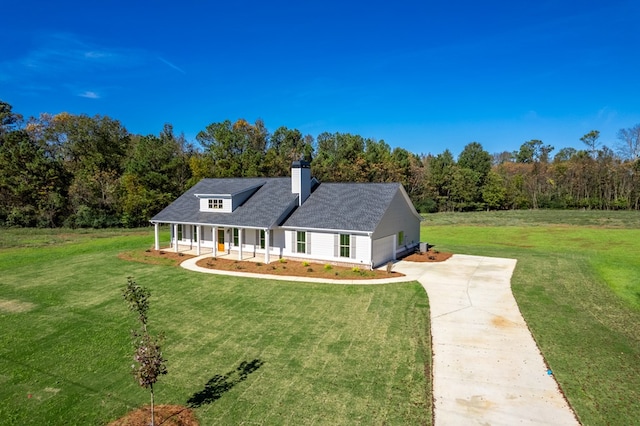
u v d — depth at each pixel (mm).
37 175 45156
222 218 25219
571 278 19188
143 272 21156
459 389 9109
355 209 23219
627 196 68750
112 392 9281
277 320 13805
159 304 15773
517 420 7930
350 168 66875
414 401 8648
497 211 71562
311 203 25062
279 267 21578
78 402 8867
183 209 28172
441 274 20062
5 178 43438
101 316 14438
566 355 10719
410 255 25656
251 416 8203
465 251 27578
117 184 48625
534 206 75125
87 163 53062
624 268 21516
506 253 26594
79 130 57156
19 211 42906
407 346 11500
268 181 28312
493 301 15555
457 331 12555
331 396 8914
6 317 14391
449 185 74500
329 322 13531
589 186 73062
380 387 9266
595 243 32969
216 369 10297
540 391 8969
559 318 13586
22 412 8508
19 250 28531
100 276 20359
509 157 129750
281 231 24094
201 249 27422
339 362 10562
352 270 20734
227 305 15531
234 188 27625
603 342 11539
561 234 39188
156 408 8562
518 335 12156
